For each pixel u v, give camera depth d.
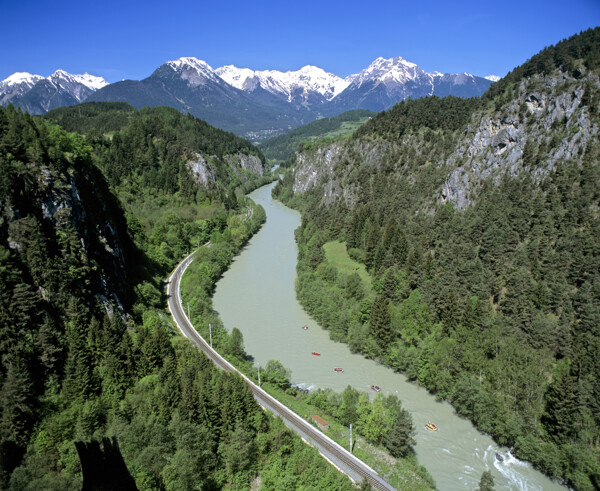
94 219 105.75
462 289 109.38
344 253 162.12
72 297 84.56
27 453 60.38
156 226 176.12
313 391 91.25
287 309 132.88
